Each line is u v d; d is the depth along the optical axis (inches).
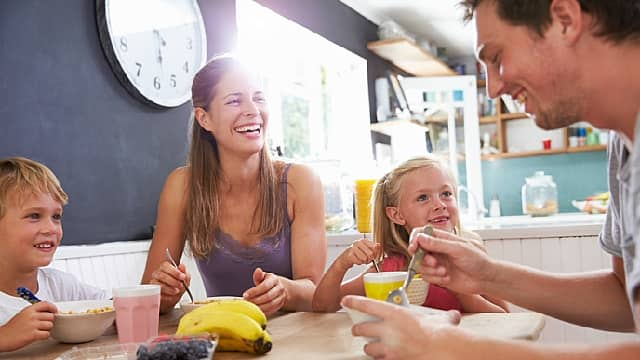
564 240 102.3
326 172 123.0
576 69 35.2
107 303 59.2
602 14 34.1
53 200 70.1
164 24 113.7
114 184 103.0
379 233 82.2
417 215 78.8
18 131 86.6
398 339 34.2
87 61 98.4
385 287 50.1
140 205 108.7
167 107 114.7
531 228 103.5
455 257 46.3
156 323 50.4
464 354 33.1
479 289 47.9
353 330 36.1
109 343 52.1
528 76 36.1
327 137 194.2
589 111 36.4
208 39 127.4
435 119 229.3
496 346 33.1
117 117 104.3
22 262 68.5
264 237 77.4
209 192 78.1
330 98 195.2
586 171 252.8
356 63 203.0
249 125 75.7
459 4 40.5
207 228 77.5
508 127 262.5
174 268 62.9
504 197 263.4
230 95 75.7
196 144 79.4
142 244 103.3
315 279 76.5
